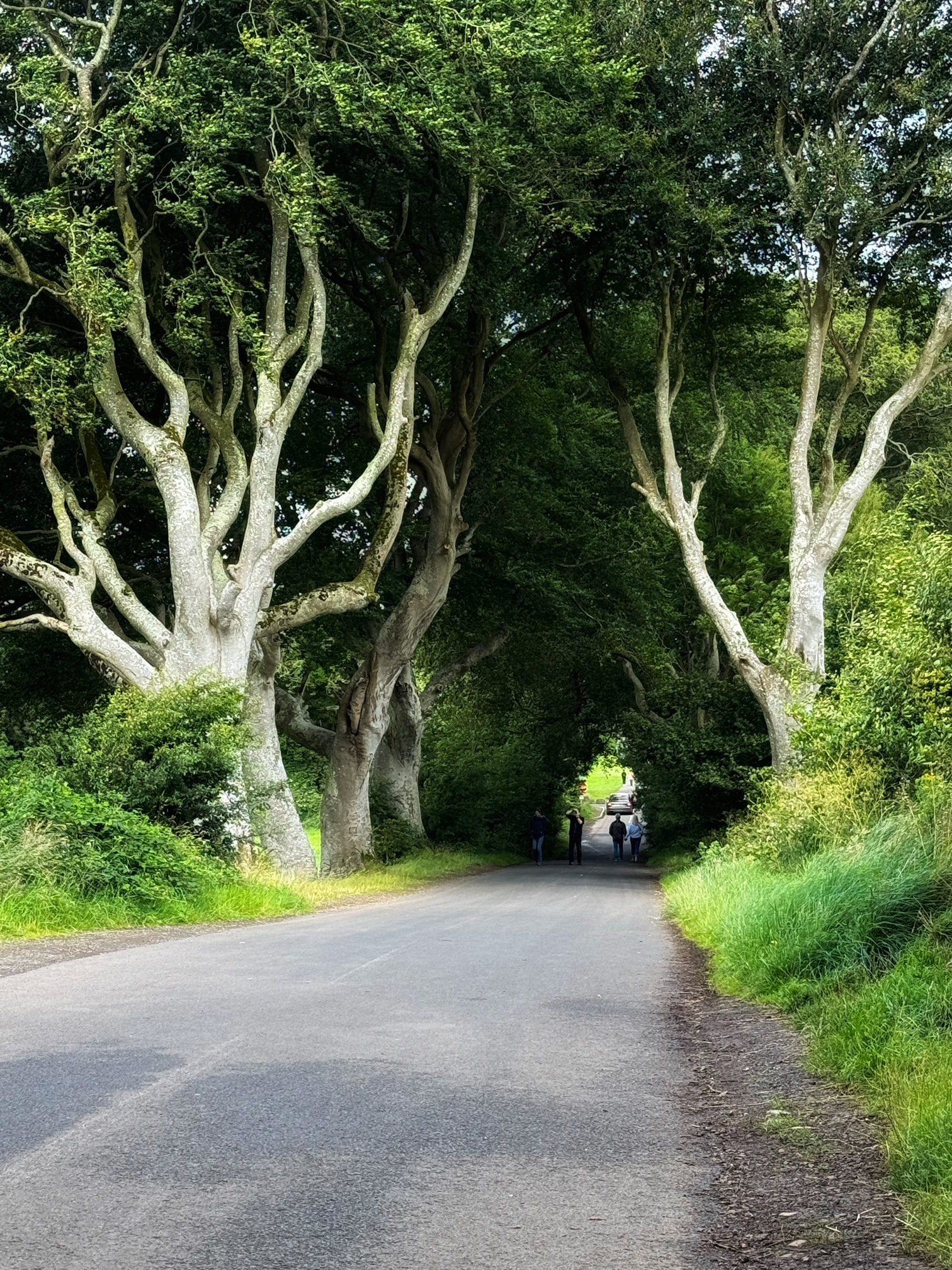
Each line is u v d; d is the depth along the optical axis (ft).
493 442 113.70
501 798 166.09
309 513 78.33
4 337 73.00
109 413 74.90
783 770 78.59
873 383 132.36
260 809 68.95
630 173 83.97
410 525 110.52
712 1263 12.94
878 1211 14.67
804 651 83.97
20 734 104.88
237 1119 18.04
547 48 72.28
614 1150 17.16
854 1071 21.13
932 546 53.78
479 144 73.61
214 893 56.65
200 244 76.13
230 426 78.74
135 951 39.58
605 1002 30.07
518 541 118.52
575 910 63.82
